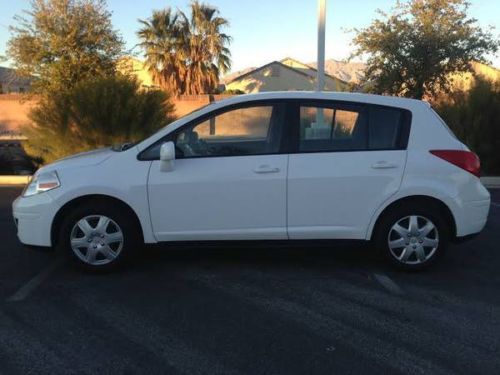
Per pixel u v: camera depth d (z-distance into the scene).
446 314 4.36
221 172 5.05
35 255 6.00
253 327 4.11
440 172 5.12
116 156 5.16
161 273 5.36
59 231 5.27
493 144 12.87
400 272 5.37
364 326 4.13
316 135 5.16
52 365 3.54
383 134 5.17
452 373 3.44
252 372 3.45
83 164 5.16
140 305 4.55
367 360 3.60
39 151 13.15
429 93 19.55
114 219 5.13
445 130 5.26
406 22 19.39
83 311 4.42
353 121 5.18
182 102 24.27
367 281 5.14
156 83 35.00
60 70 20.31
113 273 5.33
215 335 3.97
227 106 5.20
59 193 5.05
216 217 5.10
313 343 3.85
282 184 5.06
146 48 34.62
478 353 3.70
